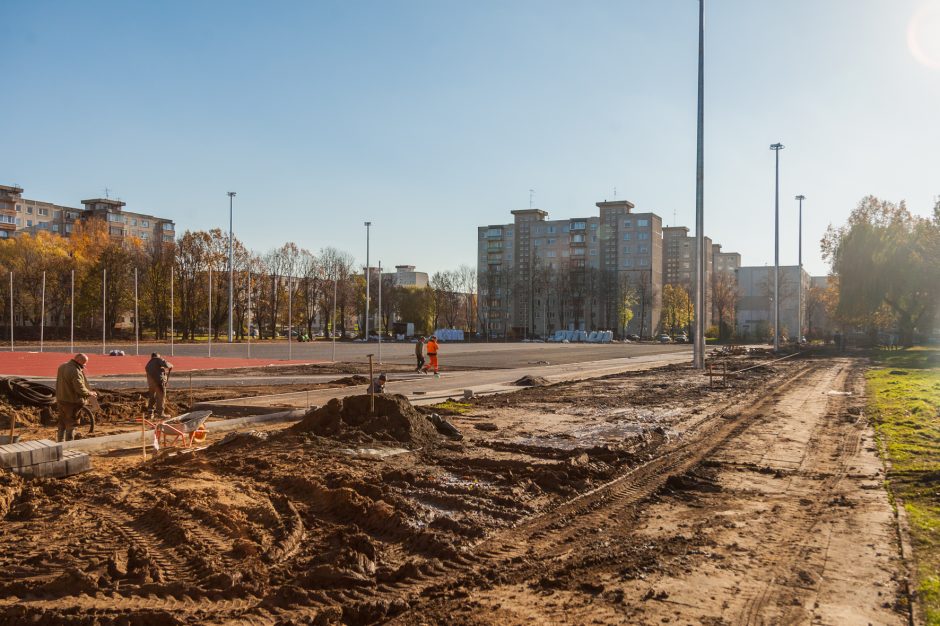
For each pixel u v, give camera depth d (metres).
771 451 11.88
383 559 6.32
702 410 17.56
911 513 7.78
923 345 70.31
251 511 7.62
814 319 134.88
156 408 16.14
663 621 4.93
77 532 6.97
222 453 11.02
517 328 122.19
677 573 5.93
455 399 19.58
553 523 7.53
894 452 11.55
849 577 5.82
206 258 78.69
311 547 6.56
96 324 77.50
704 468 10.48
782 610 5.12
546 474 9.48
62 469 9.48
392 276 132.75
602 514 7.91
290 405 17.23
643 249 127.38
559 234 135.62
